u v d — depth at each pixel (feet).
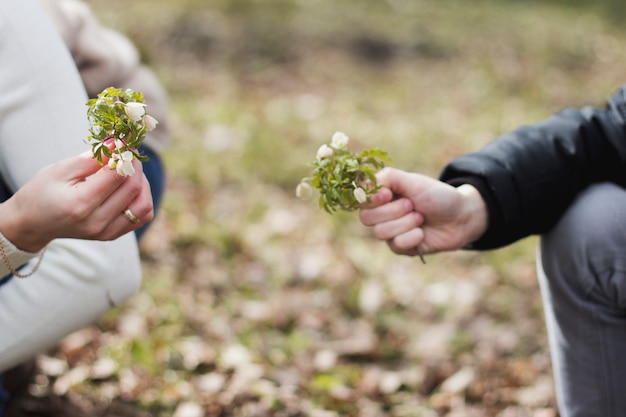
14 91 4.62
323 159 4.64
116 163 3.65
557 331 5.26
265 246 11.25
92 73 5.86
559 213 5.14
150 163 6.18
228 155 14.62
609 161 5.18
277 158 14.75
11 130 4.67
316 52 23.59
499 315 9.73
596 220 4.87
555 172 5.03
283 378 8.11
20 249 4.09
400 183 4.85
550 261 5.14
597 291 4.90
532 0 35.70
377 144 16.47
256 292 10.02
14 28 4.61
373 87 21.33
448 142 16.98
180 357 8.13
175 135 15.42
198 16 24.22
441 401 7.81
